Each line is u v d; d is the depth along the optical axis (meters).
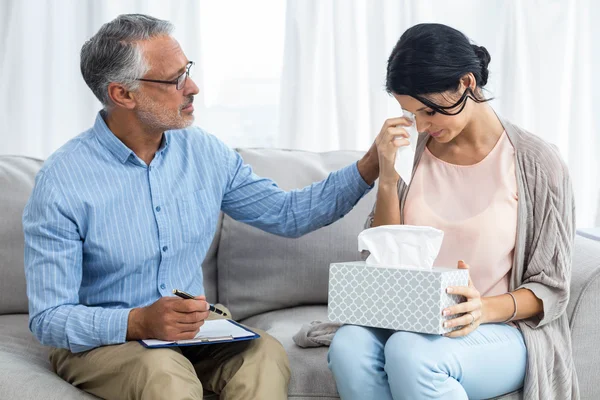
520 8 2.84
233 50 2.91
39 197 1.74
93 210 1.76
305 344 1.88
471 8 2.84
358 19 2.86
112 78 1.76
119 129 1.83
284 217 1.99
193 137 1.96
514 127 1.79
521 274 1.73
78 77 2.80
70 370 1.73
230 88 2.92
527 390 1.64
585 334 1.79
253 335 1.69
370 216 1.92
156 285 1.84
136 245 1.80
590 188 2.91
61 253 1.72
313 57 2.82
